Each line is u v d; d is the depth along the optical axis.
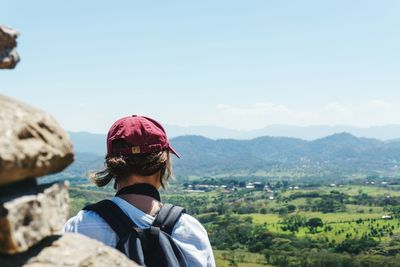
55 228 3.19
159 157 4.61
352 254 163.25
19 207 2.83
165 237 4.26
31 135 3.02
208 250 4.52
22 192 3.02
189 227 4.48
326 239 188.38
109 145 4.64
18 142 2.89
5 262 3.00
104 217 4.34
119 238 4.27
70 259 3.18
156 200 4.59
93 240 3.45
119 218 4.33
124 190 4.55
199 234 4.50
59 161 3.22
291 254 163.88
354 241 175.50
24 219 2.89
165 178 4.87
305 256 159.75
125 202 4.46
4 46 3.21
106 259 3.38
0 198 2.86
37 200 3.00
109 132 4.70
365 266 147.62
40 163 3.01
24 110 3.08
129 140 4.54
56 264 3.11
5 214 2.73
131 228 4.27
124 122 4.65
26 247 2.86
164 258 4.15
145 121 4.68
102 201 4.51
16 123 2.94
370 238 184.00
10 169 2.80
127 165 4.54
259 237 190.12
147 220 4.38
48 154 3.08
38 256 3.12
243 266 154.12
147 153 4.55
